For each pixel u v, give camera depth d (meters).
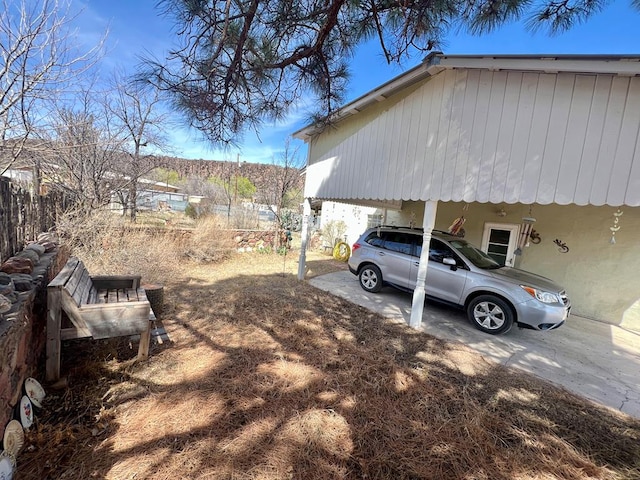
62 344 3.25
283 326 4.37
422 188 4.56
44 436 2.01
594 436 2.50
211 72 2.65
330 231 12.96
